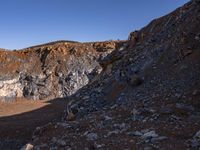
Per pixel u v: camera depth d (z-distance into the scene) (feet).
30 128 164.96
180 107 72.64
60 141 66.90
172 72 95.86
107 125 73.26
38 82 371.15
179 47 104.06
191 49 99.14
